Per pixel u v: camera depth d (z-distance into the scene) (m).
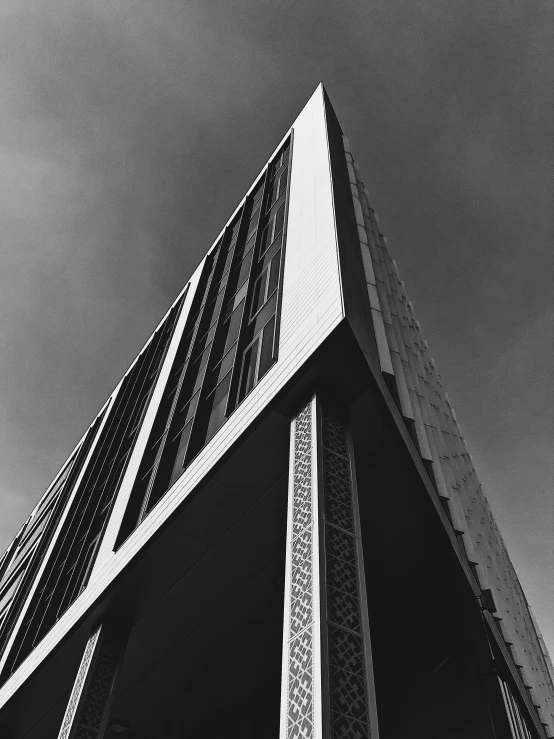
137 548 14.23
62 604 19.17
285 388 10.97
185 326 23.78
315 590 7.55
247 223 24.30
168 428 18.19
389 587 14.71
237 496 12.51
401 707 12.54
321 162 17.70
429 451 13.57
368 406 11.26
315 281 12.62
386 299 17.11
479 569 14.68
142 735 19.47
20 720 19.69
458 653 12.31
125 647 15.40
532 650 20.83
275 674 16.19
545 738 16.70
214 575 14.05
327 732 6.17
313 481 9.05
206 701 17.48
